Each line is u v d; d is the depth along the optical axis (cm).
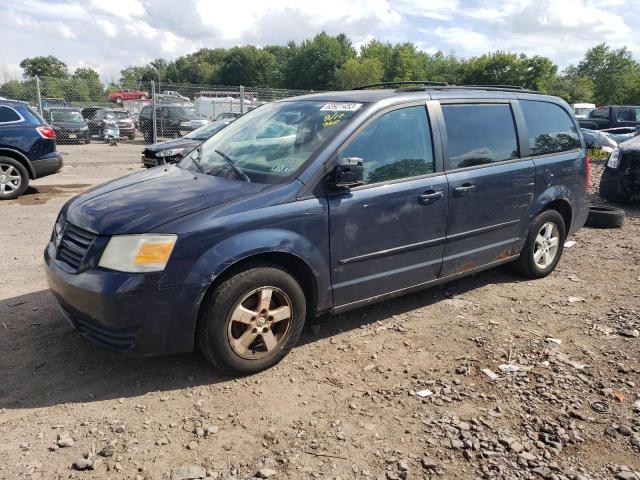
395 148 402
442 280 448
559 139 541
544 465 274
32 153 985
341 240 371
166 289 310
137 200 349
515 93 509
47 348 381
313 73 8825
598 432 302
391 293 414
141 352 315
